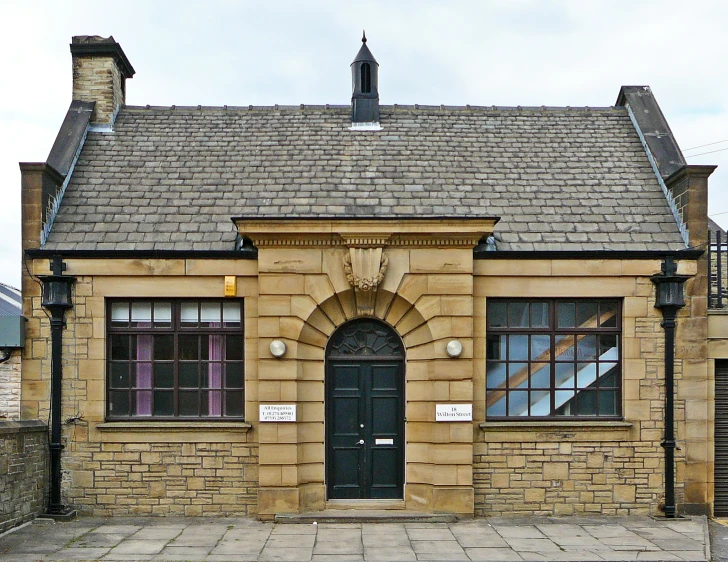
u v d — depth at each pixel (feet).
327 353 33.01
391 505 32.24
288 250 31.83
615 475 32.55
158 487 32.22
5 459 28.81
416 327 32.45
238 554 26.37
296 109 41.98
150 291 32.63
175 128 40.16
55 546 27.30
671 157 37.22
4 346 31.78
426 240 31.71
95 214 34.09
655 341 32.89
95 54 40.63
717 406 33.78
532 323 33.53
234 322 33.30
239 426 31.96
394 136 39.60
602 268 32.76
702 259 32.91
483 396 32.53
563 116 41.96
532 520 31.60
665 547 27.45
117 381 33.09
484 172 36.96
